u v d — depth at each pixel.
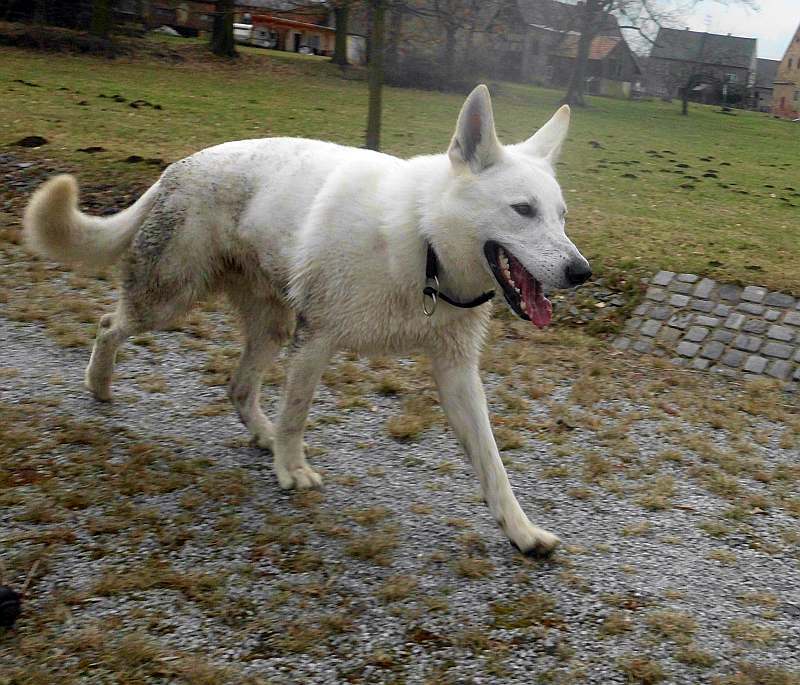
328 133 8.12
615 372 3.50
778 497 2.72
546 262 2.18
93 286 3.72
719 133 14.27
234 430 2.76
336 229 2.34
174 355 3.21
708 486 2.74
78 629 2.00
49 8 14.65
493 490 2.34
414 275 2.29
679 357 3.71
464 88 15.11
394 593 2.15
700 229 5.35
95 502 2.36
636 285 4.14
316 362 2.41
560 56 25.33
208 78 12.41
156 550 2.23
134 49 13.97
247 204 2.48
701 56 33.38
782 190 7.73
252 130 7.77
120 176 5.13
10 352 3.09
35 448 2.54
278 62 15.31
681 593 2.25
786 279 4.13
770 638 2.13
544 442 2.91
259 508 2.40
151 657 1.95
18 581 2.10
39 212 2.58
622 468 2.80
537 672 2.00
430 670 1.98
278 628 2.04
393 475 2.63
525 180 2.21
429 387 3.15
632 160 8.71
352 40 20.38
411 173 2.33
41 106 7.58
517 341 3.68
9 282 3.66
